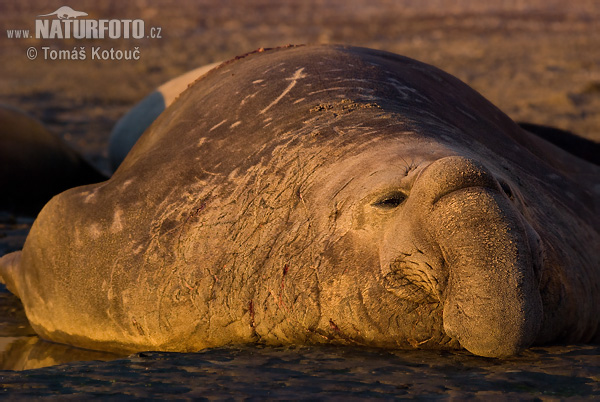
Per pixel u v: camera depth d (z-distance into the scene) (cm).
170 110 1719
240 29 10194
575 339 1198
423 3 16138
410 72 1565
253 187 1239
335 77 1447
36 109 4972
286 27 10400
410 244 1005
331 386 932
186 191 1312
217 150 1351
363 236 1071
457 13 12888
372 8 14488
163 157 1413
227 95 1488
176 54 7594
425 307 1036
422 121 1320
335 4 15612
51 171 2894
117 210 1361
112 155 2900
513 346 945
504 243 955
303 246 1123
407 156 1117
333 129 1266
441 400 875
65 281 1388
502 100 4825
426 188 1001
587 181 1678
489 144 1423
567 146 2080
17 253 1658
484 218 963
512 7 14612
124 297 1294
